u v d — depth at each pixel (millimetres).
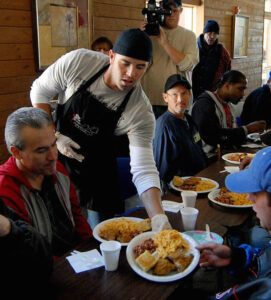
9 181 1352
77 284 1133
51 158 1373
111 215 1982
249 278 1203
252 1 6992
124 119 1726
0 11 2725
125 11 3982
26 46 2988
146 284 1132
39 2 2975
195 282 2012
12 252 1013
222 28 6051
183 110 2400
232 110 3213
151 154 1711
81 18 3418
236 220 1613
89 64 1713
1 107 2863
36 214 1412
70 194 1640
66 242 1510
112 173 1899
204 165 2549
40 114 1357
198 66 4391
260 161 1044
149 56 1497
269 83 3811
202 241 1389
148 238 1352
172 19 3238
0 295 1064
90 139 1795
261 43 7789
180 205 1740
